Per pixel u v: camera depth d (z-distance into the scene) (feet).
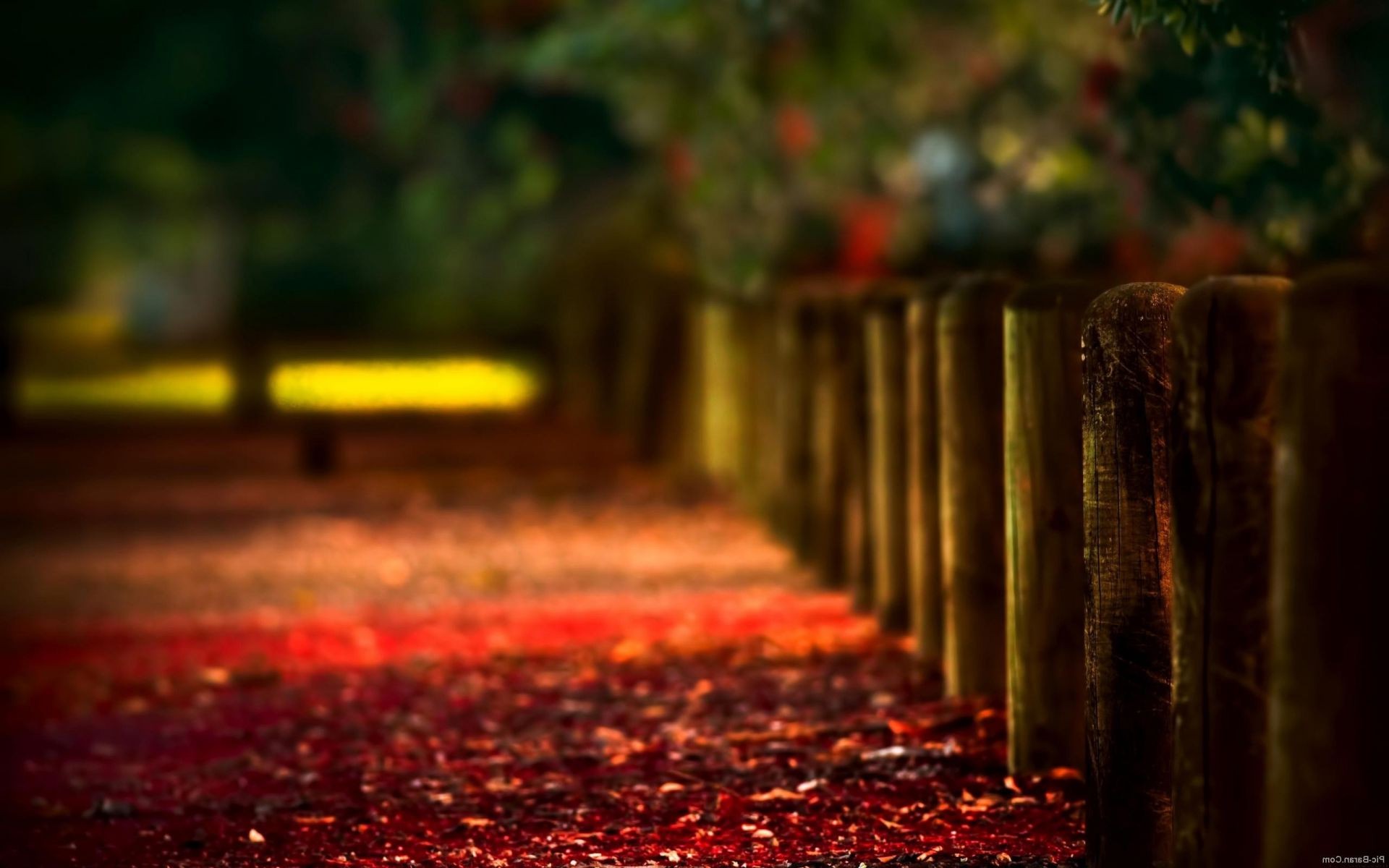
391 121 103.65
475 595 53.47
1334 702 16.37
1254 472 18.62
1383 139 35.94
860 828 26.11
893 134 68.64
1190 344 19.10
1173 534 19.57
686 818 27.14
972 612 32.32
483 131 130.11
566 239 110.32
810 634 42.55
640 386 85.30
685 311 78.28
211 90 164.55
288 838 27.30
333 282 179.32
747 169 70.28
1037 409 26.99
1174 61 38.75
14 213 195.93
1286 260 37.17
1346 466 16.24
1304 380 16.60
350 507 75.20
